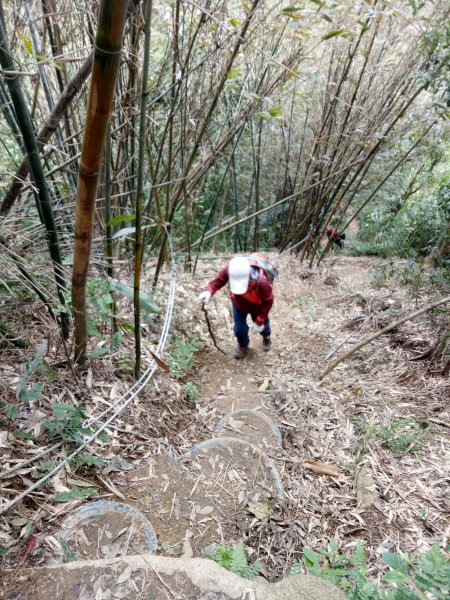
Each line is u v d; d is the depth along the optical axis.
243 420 2.81
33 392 1.82
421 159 6.51
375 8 3.10
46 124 1.97
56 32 2.50
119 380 2.66
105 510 1.78
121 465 2.09
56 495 1.76
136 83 3.14
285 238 6.73
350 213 8.59
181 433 2.61
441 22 3.31
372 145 4.82
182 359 3.26
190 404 2.95
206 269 5.18
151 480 2.07
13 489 1.71
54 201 2.90
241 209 7.27
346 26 3.47
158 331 3.48
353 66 4.69
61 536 1.60
